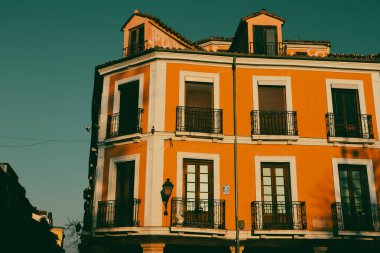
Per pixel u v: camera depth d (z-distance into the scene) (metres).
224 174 14.73
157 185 14.26
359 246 14.40
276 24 16.89
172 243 13.91
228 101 15.52
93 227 14.99
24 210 31.95
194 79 15.59
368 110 15.84
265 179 14.96
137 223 14.08
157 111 15.00
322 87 15.88
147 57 15.67
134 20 17.12
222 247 14.67
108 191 15.16
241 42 17.67
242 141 15.09
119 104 16.16
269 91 15.91
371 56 17.39
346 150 15.27
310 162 15.00
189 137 14.83
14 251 29.30
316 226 14.36
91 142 20.17
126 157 15.12
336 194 14.74
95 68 16.81
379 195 14.91
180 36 17.64
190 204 14.40
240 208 14.44
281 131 15.27
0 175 24.77
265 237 14.05
